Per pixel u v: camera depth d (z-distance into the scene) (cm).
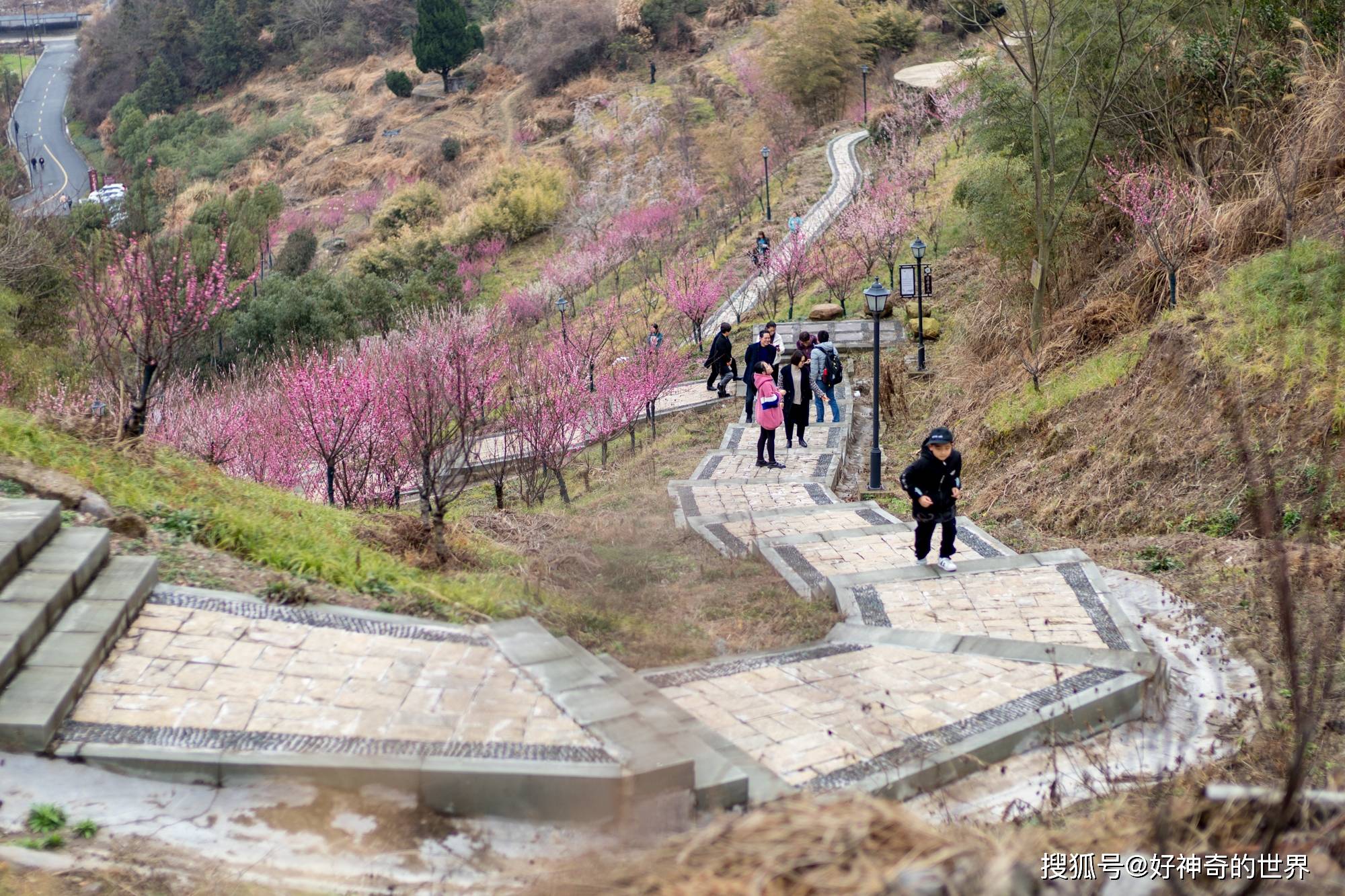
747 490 1364
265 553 703
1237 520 949
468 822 465
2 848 414
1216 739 631
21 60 11038
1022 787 573
